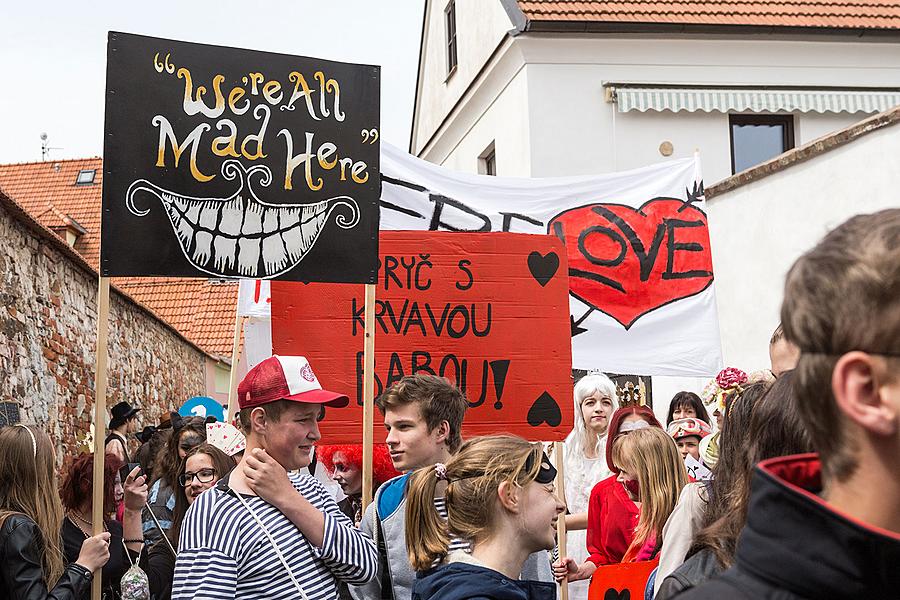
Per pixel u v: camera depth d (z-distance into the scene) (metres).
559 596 4.79
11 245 8.06
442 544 2.70
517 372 5.05
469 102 16.38
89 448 8.76
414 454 3.52
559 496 4.96
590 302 6.10
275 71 4.43
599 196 6.21
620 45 14.15
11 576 3.49
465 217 5.93
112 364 12.11
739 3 14.48
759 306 10.59
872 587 1.06
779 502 1.13
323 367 4.94
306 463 3.29
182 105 4.27
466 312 5.07
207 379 21.64
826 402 1.11
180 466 4.69
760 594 1.13
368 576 3.20
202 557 3.01
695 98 14.07
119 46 4.20
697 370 6.16
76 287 10.30
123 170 4.16
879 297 1.05
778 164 10.12
